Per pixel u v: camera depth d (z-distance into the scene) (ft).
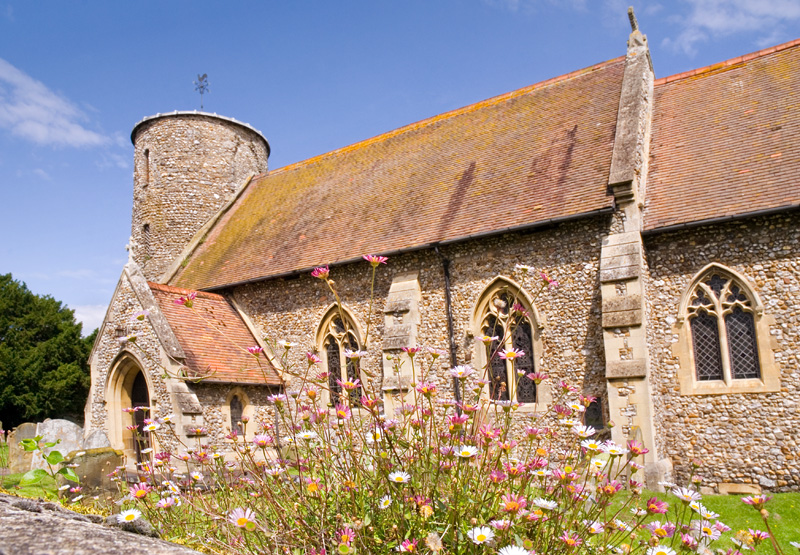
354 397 15.37
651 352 39.63
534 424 19.71
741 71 51.03
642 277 39.65
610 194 41.65
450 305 46.62
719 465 38.17
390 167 63.26
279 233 63.87
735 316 39.29
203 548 11.47
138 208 80.89
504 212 46.26
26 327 113.29
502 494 12.56
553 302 42.63
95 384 52.39
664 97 53.67
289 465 14.97
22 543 6.65
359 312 51.52
